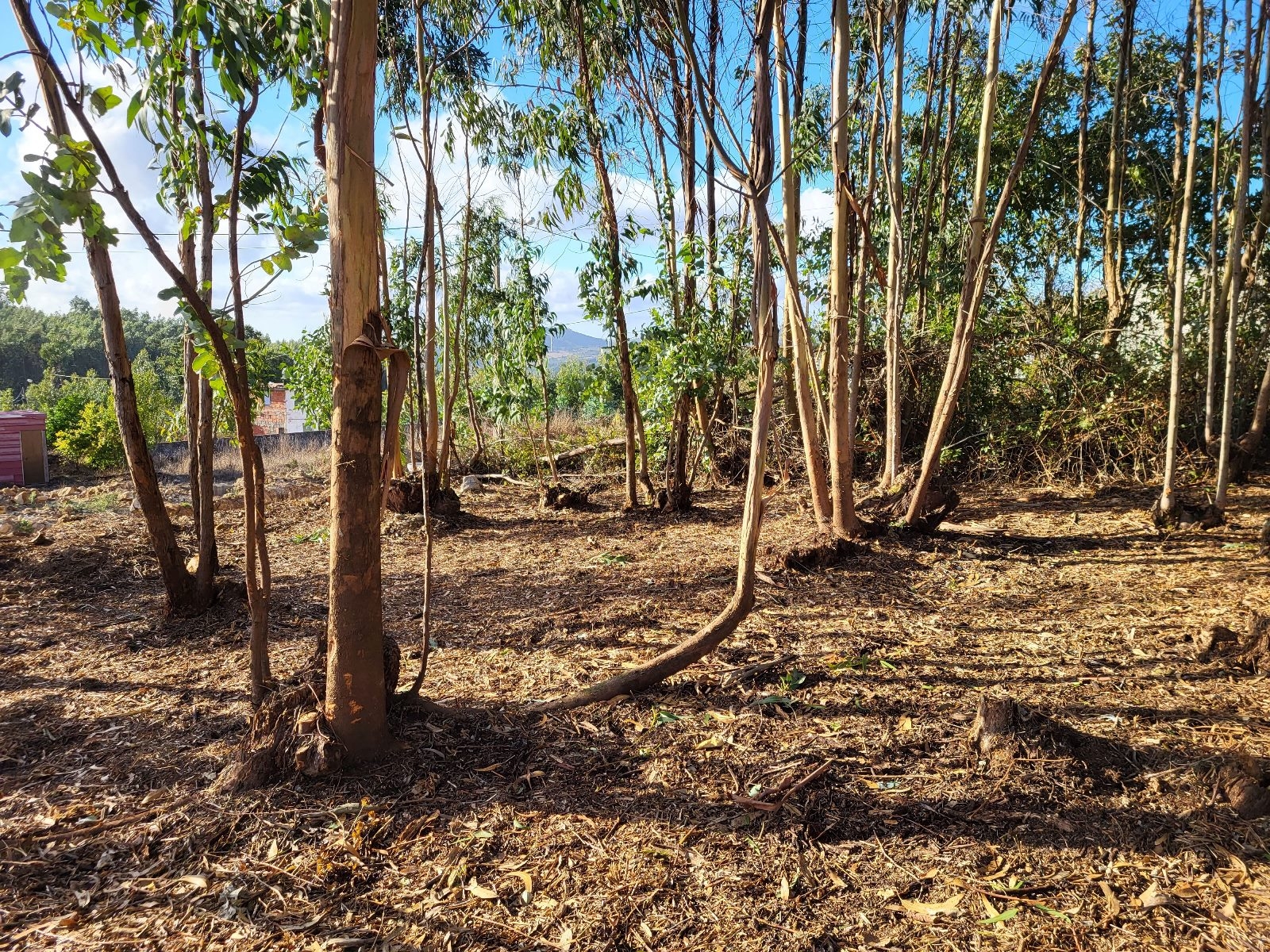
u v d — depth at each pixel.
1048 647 3.95
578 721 3.17
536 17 6.45
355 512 2.61
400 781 2.69
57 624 4.76
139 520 8.11
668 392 7.40
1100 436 8.51
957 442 9.12
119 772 2.88
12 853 2.39
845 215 5.75
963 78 10.03
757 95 3.34
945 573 5.39
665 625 4.41
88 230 2.28
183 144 3.16
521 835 2.42
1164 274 9.06
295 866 2.29
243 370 2.74
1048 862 2.26
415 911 2.12
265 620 2.96
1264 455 8.94
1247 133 6.02
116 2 2.43
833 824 2.44
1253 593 4.70
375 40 2.43
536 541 6.88
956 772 2.71
